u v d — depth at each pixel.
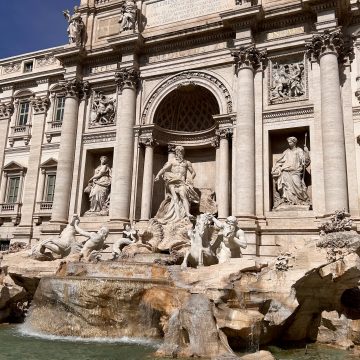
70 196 29.88
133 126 29.00
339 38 24.02
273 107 25.44
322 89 23.73
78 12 33.62
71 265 19.58
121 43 29.70
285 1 26.61
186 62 28.70
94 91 31.70
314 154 23.72
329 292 16.34
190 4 30.03
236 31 26.66
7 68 37.97
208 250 18.67
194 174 28.17
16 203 33.53
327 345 15.12
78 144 30.75
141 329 15.52
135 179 28.14
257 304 14.61
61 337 15.54
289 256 16.00
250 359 11.65
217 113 29.03
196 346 12.42
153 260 20.95
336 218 18.69
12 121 36.28
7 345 13.94
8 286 20.06
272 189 24.95
